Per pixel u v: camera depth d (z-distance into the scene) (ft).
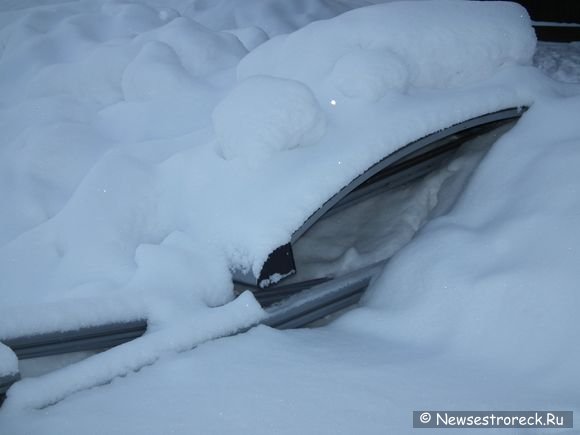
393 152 12.69
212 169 13.34
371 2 38.17
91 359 10.07
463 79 14.98
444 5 15.28
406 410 8.80
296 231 11.70
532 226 11.09
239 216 12.08
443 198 14.33
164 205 13.70
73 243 13.51
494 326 10.09
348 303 12.46
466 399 8.97
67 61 25.35
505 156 13.26
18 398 9.45
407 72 13.91
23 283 13.12
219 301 11.76
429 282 11.09
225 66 21.24
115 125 18.66
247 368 9.88
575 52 29.17
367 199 14.38
